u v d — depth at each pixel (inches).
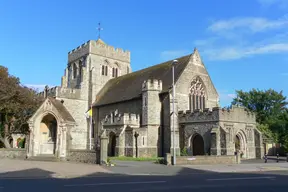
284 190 536.4
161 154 1660.9
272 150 2210.9
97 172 857.5
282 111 2687.0
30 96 1708.9
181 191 514.6
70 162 1154.0
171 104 1647.4
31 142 1293.1
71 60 2721.5
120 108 1952.5
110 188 545.0
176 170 949.8
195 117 1572.3
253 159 1593.3
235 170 984.3
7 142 1660.9
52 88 2185.0
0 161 1159.6
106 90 2335.1
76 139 2167.8
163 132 1683.1
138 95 1800.0
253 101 2824.8
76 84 2571.4
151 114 1664.6
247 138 1630.2
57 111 1250.0
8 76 1667.1
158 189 536.1
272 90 2800.2
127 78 2263.8
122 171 898.1
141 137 1609.3
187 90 1743.4
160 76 1894.7
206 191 517.7
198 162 1188.5
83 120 2239.2
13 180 684.7
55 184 604.4
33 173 805.2
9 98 1596.9
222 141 1428.4
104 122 1861.5
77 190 520.1
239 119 1589.6
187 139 1596.9
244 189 544.7
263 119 2709.2
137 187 560.4
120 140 1654.8
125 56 2706.7
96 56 2490.2
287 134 2186.3
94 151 1103.6
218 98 1936.5
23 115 1679.4
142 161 1350.9
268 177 770.8
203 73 1868.8
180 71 1758.1
